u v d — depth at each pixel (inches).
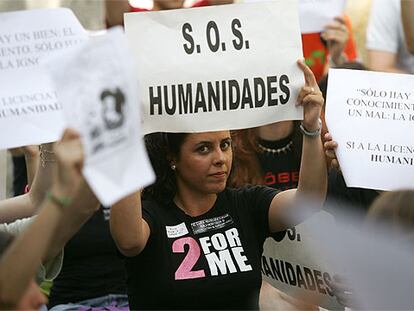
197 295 280.5
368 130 299.1
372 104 299.4
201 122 283.4
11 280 194.2
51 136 254.2
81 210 242.1
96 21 620.1
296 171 366.3
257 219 295.1
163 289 279.7
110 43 191.3
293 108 288.7
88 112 189.2
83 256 361.1
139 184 194.9
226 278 282.4
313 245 289.9
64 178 188.7
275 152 365.7
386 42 469.1
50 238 194.7
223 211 292.0
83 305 359.9
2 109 253.3
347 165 299.1
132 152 194.9
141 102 281.1
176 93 282.4
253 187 300.0
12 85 255.0
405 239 213.9
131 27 280.8
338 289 291.9
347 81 300.4
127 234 272.2
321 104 287.0
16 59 256.2
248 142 361.7
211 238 286.8
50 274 273.3
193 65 283.1
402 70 469.1
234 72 284.7
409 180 298.4
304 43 439.8
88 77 189.2
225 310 283.3
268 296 317.7
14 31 256.5
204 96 283.9
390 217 220.7
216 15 284.8
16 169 420.5
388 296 208.1
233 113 285.4
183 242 284.2
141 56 281.3
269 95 286.8
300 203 289.7
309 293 303.4
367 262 212.4
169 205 288.0
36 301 209.2
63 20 259.0
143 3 430.6
